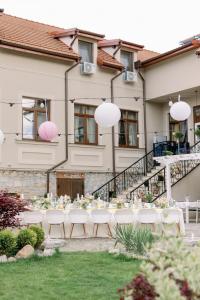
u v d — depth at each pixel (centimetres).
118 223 1193
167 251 356
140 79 2088
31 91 1745
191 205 1639
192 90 1906
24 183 1692
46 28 2084
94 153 1897
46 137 1290
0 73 1670
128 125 2036
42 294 563
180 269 329
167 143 1988
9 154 1664
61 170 1792
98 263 779
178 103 1241
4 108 1669
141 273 343
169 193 1702
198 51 1792
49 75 1800
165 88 1988
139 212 1195
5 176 1648
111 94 1977
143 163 2022
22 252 841
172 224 390
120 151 1978
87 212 1212
